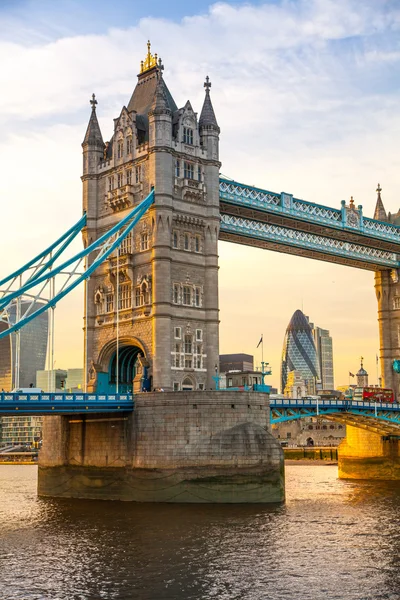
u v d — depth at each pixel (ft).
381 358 448.65
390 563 181.37
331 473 484.74
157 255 304.71
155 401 276.21
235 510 251.60
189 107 325.21
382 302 452.35
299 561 182.70
